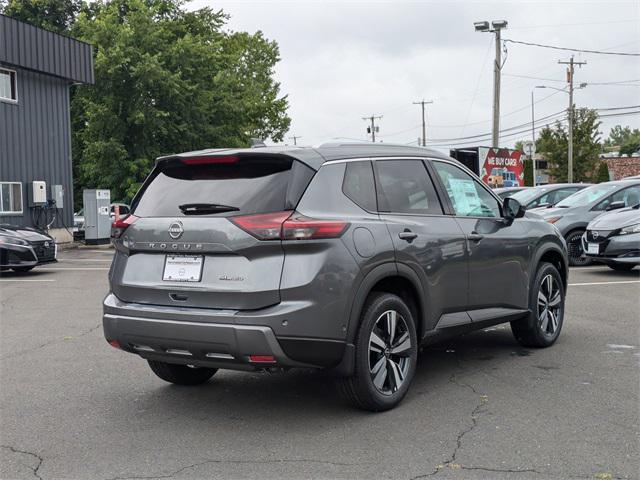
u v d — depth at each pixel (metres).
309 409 5.02
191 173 4.95
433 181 5.69
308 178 4.61
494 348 6.86
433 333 5.36
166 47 31.25
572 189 16.30
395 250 4.91
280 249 4.36
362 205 4.90
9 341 7.57
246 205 4.52
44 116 22.50
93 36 30.58
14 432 4.61
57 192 22.27
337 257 4.48
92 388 5.67
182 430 4.61
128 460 4.09
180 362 4.73
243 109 35.38
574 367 6.07
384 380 4.88
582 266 13.78
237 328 4.28
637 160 64.06
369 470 3.87
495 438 4.33
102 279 13.52
